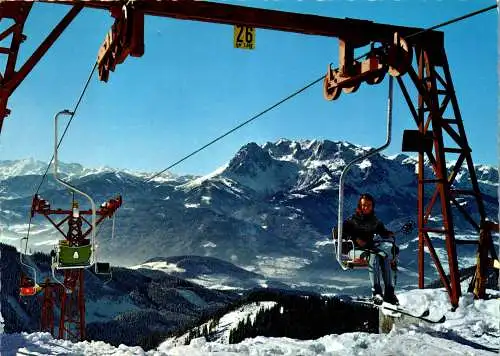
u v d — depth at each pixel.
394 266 8.38
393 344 7.35
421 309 8.24
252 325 124.19
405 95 13.09
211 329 139.88
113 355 6.93
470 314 9.84
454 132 12.99
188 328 156.00
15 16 8.38
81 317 30.39
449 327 8.77
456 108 13.01
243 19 9.91
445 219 12.30
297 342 7.74
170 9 8.80
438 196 12.80
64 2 7.66
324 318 116.50
